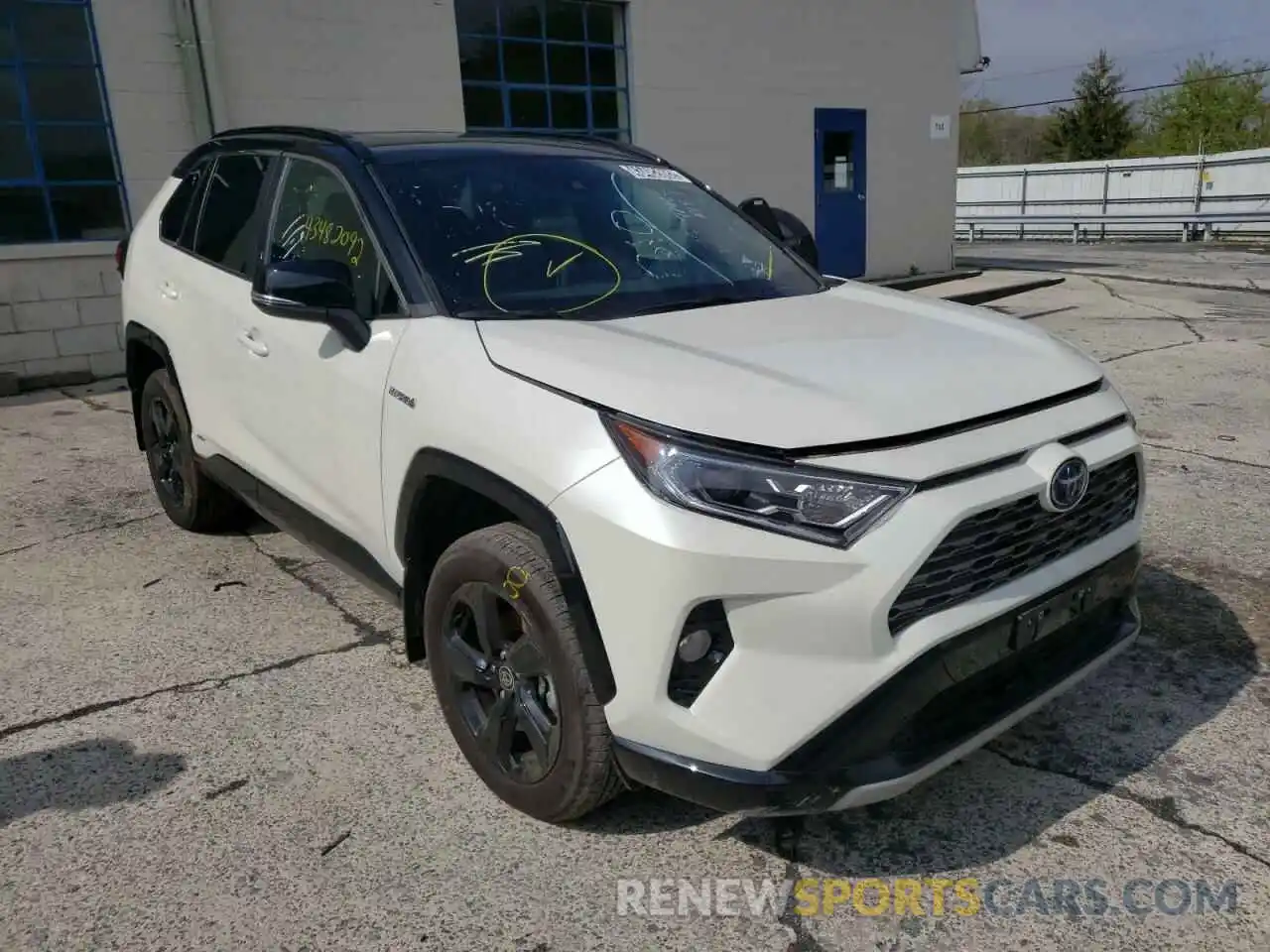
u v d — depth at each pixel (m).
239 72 8.51
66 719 3.23
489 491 2.47
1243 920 2.32
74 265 8.20
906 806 2.75
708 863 2.54
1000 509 2.29
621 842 2.62
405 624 3.00
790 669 2.15
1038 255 20.58
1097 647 2.69
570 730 2.42
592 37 10.71
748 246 3.72
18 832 2.69
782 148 12.50
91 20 7.92
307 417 3.32
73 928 2.35
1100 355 8.79
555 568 2.31
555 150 3.77
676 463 2.18
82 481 5.72
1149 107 55.06
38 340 8.16
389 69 9.23
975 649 2.29
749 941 2.29
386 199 3.17
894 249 14.24
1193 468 5.50
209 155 4.41
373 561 3.17
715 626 2.19
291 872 2.52
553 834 2.65
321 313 2.96
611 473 2.23
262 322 3.54
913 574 2.14
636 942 2.29
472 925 2.35
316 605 4.06
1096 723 3.11
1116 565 2.65
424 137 3.65
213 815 2.75
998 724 2.42
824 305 3.22
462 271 3.02
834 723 2.16
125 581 4.32
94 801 2.81
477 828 2.68
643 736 2.27
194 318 4.05
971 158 58.62
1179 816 2.68
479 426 2.52
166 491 4.87
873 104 13.41
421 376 2.76
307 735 3.13
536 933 2.32
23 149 7.88
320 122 8.95
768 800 2.17
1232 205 25.44
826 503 2.14
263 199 3.78
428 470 2.68
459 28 9.69
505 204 3.33
